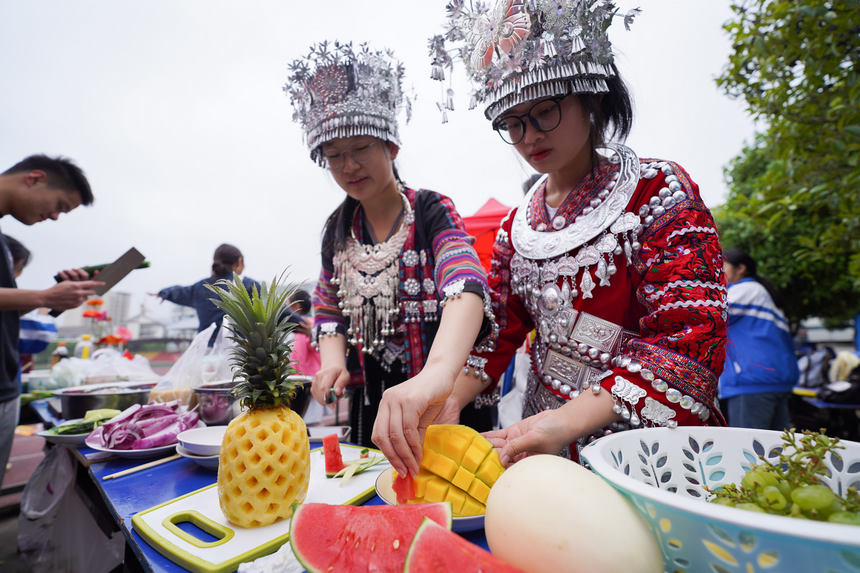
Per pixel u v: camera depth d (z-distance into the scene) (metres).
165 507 1.12
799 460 0.77
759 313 3.63
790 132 3.10
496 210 5.02
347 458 1.50
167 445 1.67
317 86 1.59
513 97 1.14
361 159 1.62
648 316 1.10
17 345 2.70
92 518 1.96
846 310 8.10
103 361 3.30
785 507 0.67
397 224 1.84
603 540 0.59
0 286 2.54
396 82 1.74
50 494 2.25
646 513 0.62
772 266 7.57
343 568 0.74
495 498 0.72
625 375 1.02
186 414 1.87
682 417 0.97
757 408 3.53
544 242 1.33
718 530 0.53
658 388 0.97
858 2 2.25
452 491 0.96
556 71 1.08
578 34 1.07
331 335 1.87
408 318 1.75
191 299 3.85
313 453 1.61
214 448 1.41
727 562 0.54
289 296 1.18
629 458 0.86
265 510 0.99
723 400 4.05
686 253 1.08
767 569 0.50
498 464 0.98
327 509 0.86
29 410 4.48
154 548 0.94
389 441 0.93
